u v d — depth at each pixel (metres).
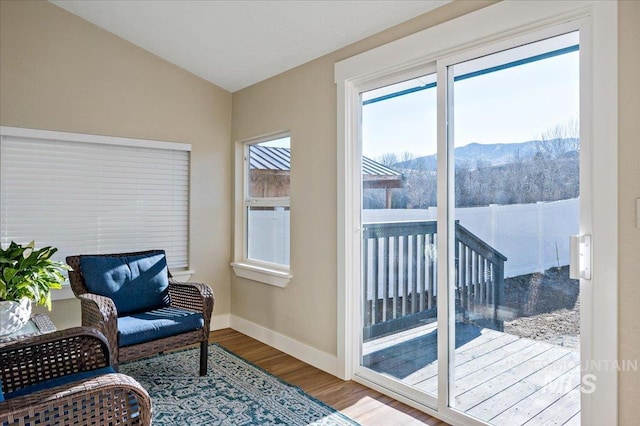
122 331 2.47
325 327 3.01
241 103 3.94
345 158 2.83
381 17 2.47
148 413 1.46
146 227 3.62
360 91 2.85
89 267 2.80
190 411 2.37
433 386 2.41
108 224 3.43
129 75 3.49
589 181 1.77
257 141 3.90
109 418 1.40
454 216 2.29
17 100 3.02
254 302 3.76
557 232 1.90
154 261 3.10
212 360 3.18
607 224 1.70
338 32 2.71
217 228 4.02
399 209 2.61
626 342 1.66
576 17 1.79
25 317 2.06
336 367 2.91
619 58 1.66
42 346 1.74
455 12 2.21
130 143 3.49
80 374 1.80
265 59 3.29
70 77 3.23
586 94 1.77
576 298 1.84
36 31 3.09
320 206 3.06
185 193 3.85
